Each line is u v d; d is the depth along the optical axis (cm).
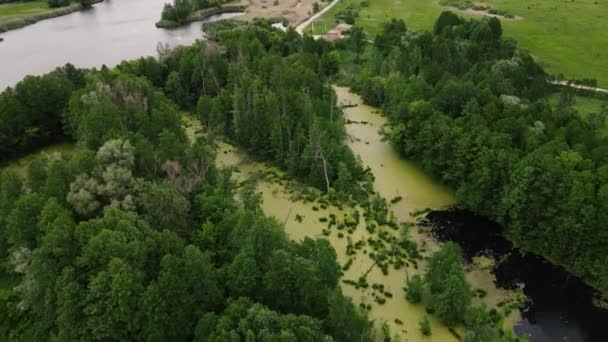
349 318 5519
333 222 8381
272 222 6550
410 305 6669
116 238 5469
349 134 11381
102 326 5025
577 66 14588
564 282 7125
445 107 10050
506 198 7650
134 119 9056
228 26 19650
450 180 9069
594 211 6750
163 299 5122
